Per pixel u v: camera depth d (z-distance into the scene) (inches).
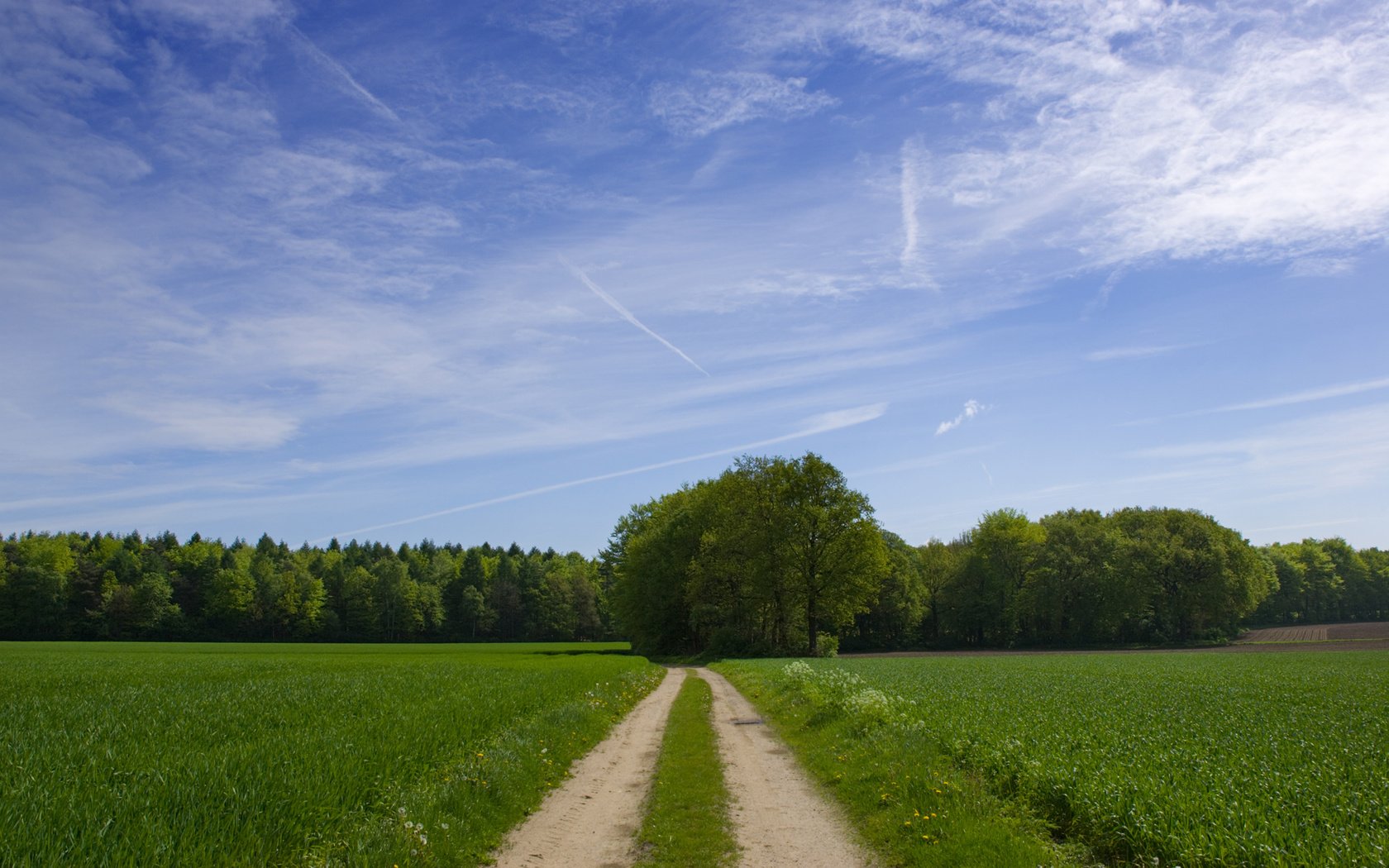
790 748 733.3
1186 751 514.9
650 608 3085.6
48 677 1280.8
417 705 790.5
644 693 1330.0
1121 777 418.3
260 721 665.6
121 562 4928.6
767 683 1334.9
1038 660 2301.9
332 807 390.6
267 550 6141.7
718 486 3016.7
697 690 1403.8
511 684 1078.4
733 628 2785.4
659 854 391.9
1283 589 5034.5
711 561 2847.0
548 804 502.0
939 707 804.0
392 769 478.9
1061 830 401.4
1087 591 3659.0
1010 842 358.0
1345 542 5605.3
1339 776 442.6
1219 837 320.2
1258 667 1776.6
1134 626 3752.5
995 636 3885.3
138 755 498.3
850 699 836.0
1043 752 505.4
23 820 329.4
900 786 477.7
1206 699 930.7
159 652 2928.2
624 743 762.2
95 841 309.7
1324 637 3902.6
